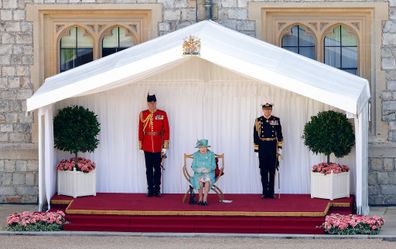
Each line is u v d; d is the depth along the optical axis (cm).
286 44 8400
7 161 8375
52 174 7794
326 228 6938
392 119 8269
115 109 8112
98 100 8112
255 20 8262
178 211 7188
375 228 6906
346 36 8375
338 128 7756
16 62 8356
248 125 8075
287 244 6600
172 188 8119
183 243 6650
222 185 8094
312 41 8388
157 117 7906
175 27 8294
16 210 8056
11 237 6875
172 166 8112
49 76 8419
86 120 7919
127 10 8319
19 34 8356
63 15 8394
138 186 8138
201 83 8056
